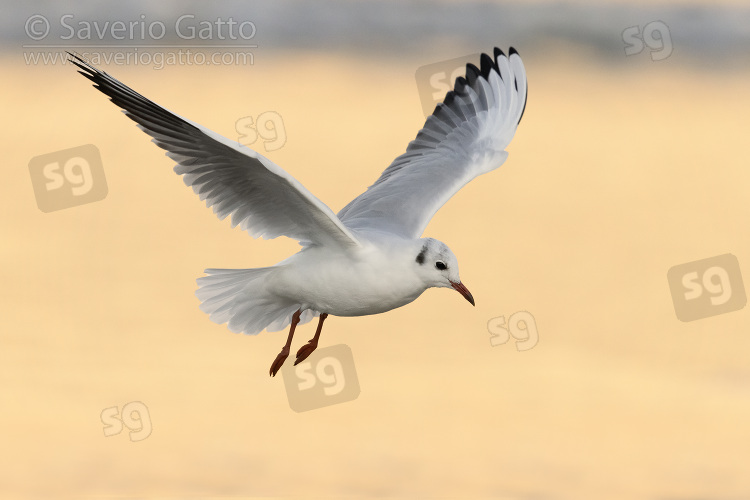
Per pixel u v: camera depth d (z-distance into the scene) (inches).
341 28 1378.0
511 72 395.9
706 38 1413.6
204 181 294.4
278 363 314.2
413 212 340.5
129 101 277.6
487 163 369.4
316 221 291.6
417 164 367.2
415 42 1354.6
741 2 1535.4
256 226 306.2
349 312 307.1
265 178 283.1
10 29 1192.2
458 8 1489.9
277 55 1233.4
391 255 298.2
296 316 317.4
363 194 354.6
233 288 315.9
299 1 1437.0
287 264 305.9
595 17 1457.9
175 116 270.2
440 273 299.1
